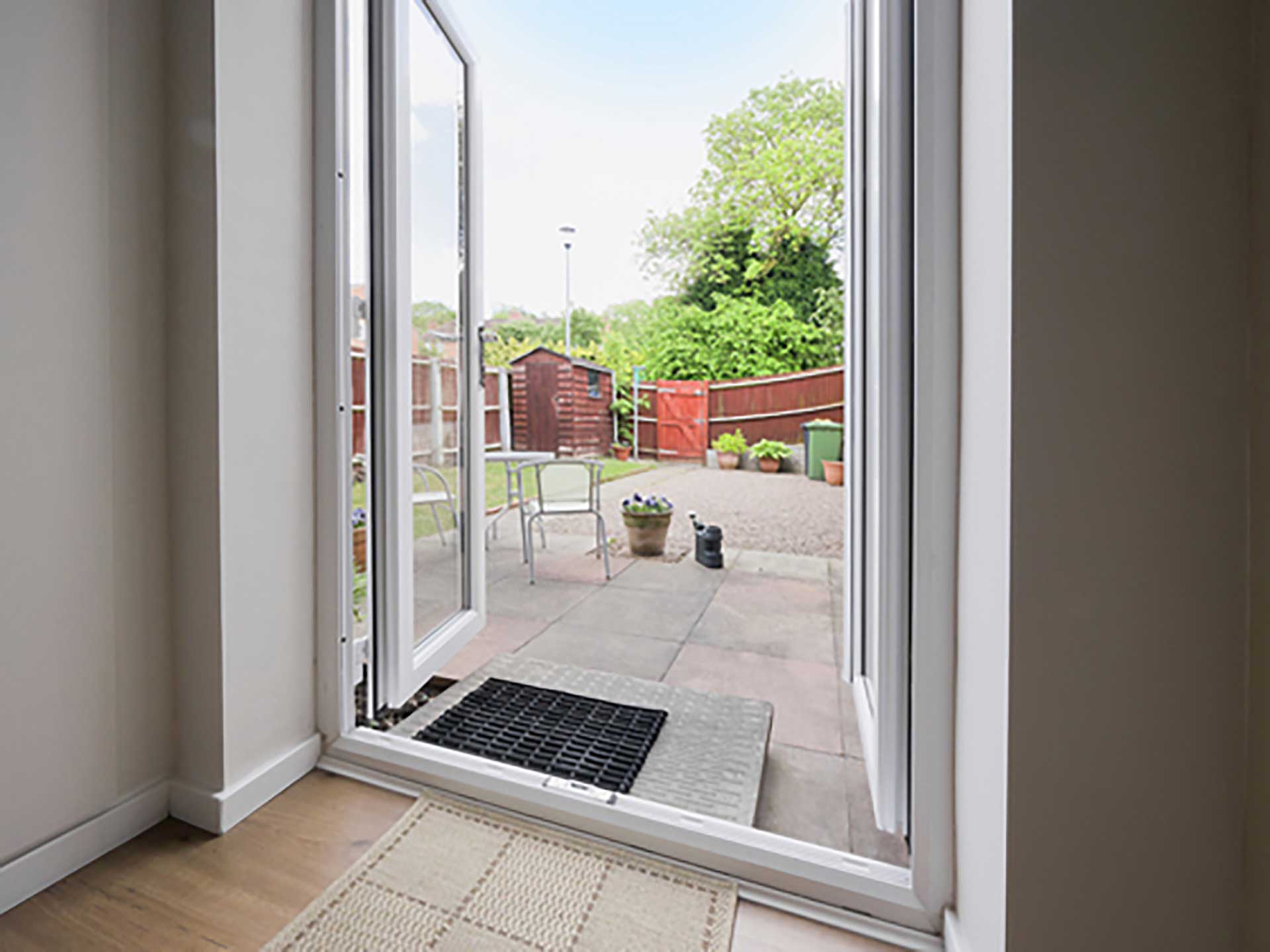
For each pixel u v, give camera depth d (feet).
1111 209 1.99
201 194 3.76
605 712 5.54
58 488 3.39
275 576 4.21
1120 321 2.00
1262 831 1.85
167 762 3.97
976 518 2.62
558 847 3.72
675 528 15.03
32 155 3.23
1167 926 2.01
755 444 27.96
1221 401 1.92
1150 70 1.94
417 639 5.68
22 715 3.26
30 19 3.20
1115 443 2.02
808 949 3.04
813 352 31.22
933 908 3.12
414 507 5.53
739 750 4.91
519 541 13.76
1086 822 2.08
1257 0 1.83
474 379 6.81
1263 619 1.85
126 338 3.69
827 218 30.30
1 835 3.19
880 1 3.50
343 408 4.56
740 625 8.16
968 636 2.77
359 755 4.49
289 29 4.22
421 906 3.26
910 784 3.67
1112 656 2.04
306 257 4.41
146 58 3.74
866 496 5.01
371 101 4.90
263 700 4.14
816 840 4.03
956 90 2.92
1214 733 1.96
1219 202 1.90
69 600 3.46
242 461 3.95
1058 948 2.12
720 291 32.58
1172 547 1.98
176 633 3.97
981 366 2.53
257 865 3.53
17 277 3.18
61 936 3.02
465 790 4.19
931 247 2.97
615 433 30.63
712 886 3.43
